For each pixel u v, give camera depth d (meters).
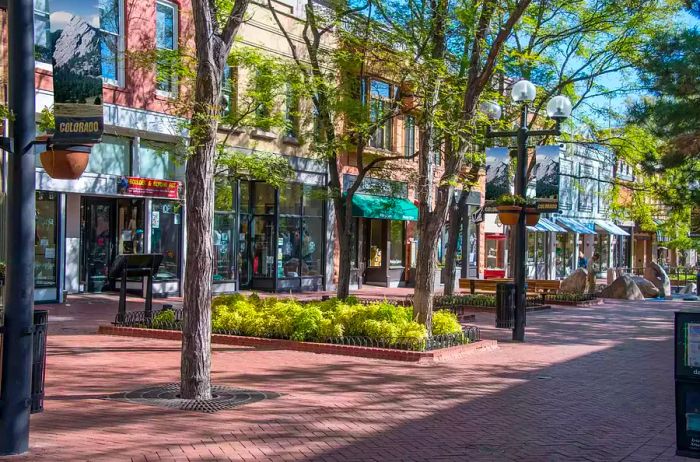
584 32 19.88
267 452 6.41
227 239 23.23
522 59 18.38
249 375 9.98
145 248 20.30
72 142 6.67
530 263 43.34
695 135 19.81
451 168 12.80
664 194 22.83
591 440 7.38
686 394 6.48
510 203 14.89
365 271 30.42
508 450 6.90
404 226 31.78
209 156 8.29
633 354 13.38
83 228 20.16
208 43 8.37
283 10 23.20
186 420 7.34
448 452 6.73
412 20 15.20
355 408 8.27
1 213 15.02
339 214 16.98
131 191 19.33
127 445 6.38
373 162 16.67
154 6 19.73
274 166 16.70
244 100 16.31
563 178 44.56
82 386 8.80
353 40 16.58
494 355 12.69
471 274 35.59
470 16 12.98
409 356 11.52
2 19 15.01
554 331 16.67
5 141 6.06
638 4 19.45
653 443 7.33
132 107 19.16
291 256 25.39
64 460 5.89
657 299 28.92
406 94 16.66
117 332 13.29
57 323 14.58
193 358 8.27
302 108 20.23
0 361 6.12
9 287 6.10
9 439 5.98
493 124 16.61
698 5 18.81
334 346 11.98
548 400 9.16
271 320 12.93
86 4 6.82
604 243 55.06
